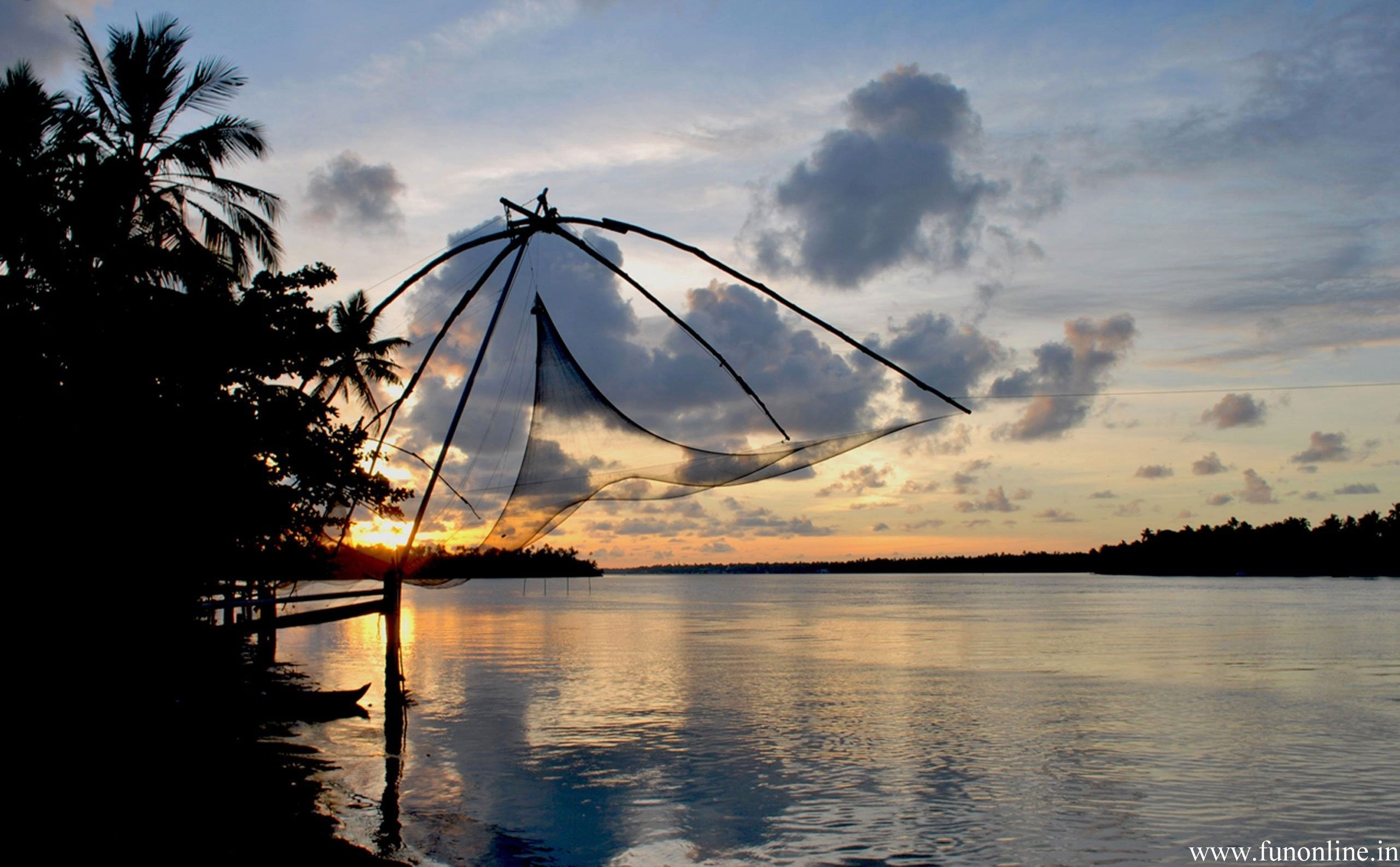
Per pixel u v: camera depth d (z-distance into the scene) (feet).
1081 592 429.79
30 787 36.94
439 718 70.44
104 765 39.04
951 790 49.34
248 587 56.13
